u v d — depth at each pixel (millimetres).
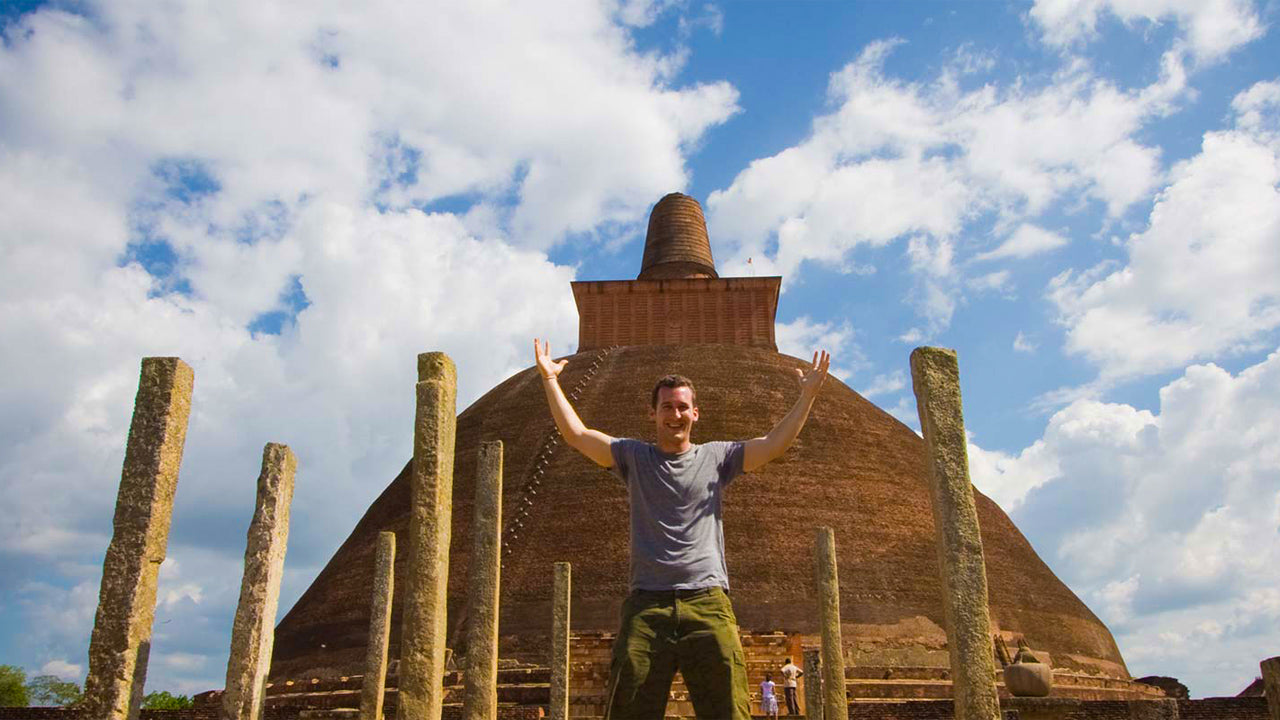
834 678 23812
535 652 39250
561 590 25578
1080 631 46438
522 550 44062
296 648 43719
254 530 15656
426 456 13586
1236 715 30000
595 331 62594
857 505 46281
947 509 12469
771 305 62375
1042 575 49219
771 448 7805
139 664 12492
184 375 13719
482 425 52906
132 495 12875
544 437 49562
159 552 13031
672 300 63000
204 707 35156
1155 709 28688
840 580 42688
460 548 45188
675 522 7312
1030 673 19656
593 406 51281
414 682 12688
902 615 41781
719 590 7199
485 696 19562
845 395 55250
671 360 54781
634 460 7648
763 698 33594
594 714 34156
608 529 44000
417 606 12992
